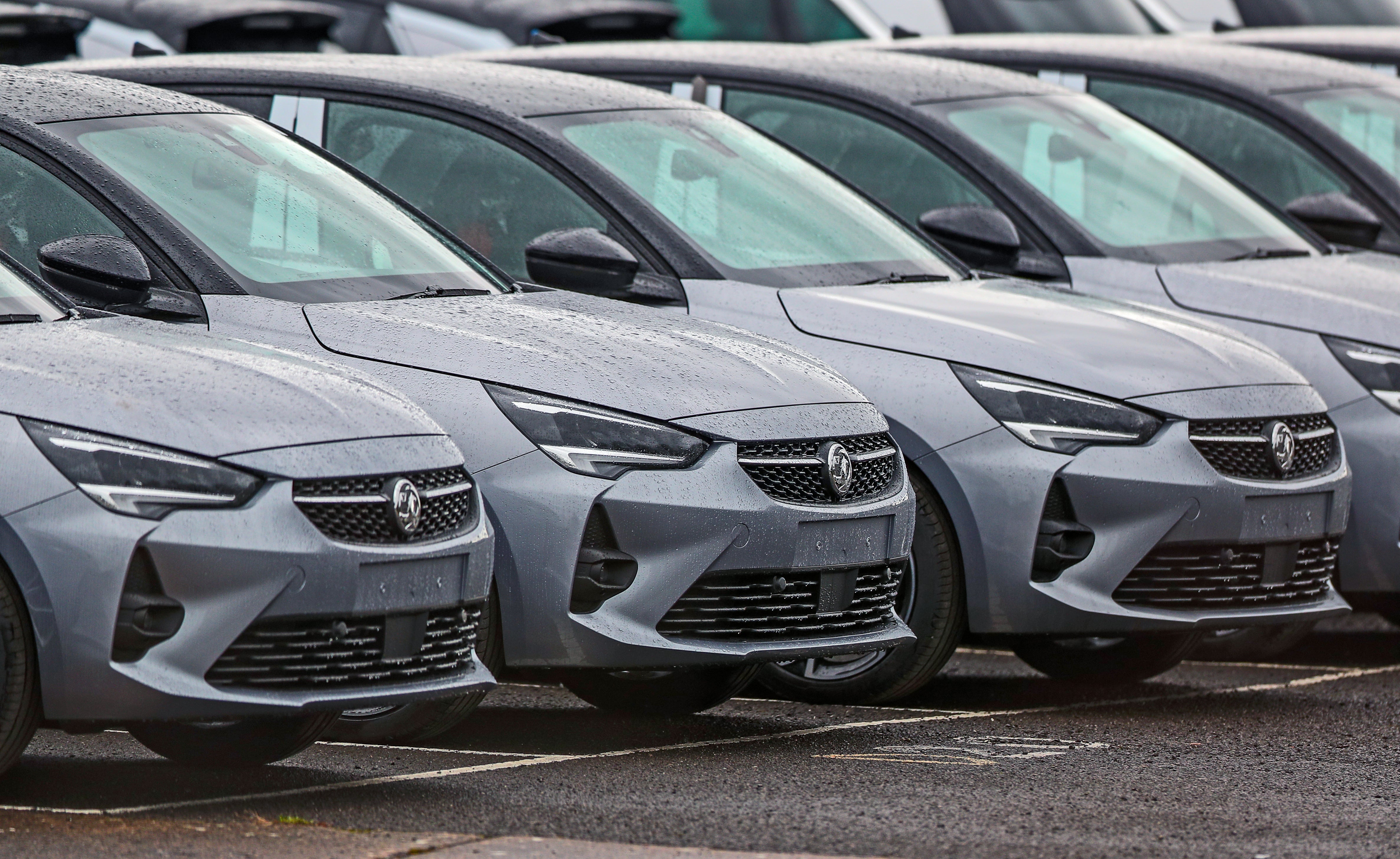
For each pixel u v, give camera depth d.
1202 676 22.72
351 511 14.77
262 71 22.61
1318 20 45.00
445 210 21.53
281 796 15.55
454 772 16.69
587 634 16.77
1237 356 20.81
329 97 22.23
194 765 16.50
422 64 23.23
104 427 14.18
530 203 21.30
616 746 18.06
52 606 13.95
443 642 15.53
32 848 13.59
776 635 17.50
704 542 17.03
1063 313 20.95
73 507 13.98
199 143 19.06
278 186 19.02
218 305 17.55
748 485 17.22
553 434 16.94
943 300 20.92
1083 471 19.41
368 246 18.92
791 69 26.36
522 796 15.83
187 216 18.11
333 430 14.90
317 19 34.50
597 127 22.05
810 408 17.94
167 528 14.07
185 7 34.31
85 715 14.07
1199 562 19.83
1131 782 16.86
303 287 18.05
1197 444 19.80
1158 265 24.42
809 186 22.78
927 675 19.80
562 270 19.64
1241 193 26.56
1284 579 20.38
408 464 15.18
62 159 18.05
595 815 15.22
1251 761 17.89
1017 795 16.27
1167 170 26.27
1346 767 17.67
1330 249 26.28
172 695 14.04
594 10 38.50
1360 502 22.83
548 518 16.81
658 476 16.97
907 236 22.94
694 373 17.69
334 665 14.72
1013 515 19.42
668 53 27.23
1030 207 24.81
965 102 26.17
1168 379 20.00
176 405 14.48
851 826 15.06
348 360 17.31
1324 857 14.50
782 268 21.11
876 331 20.20
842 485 17.81
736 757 17.59
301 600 14.40
